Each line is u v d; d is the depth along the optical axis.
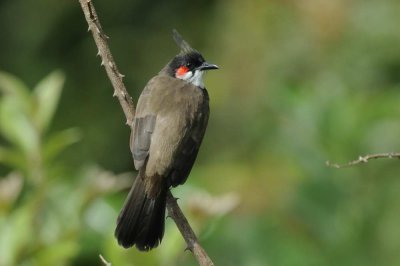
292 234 12.32
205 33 21.02
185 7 21.53
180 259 11.78
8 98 10.04
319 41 17.50
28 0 21.38
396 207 11.91
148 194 8.95
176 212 8.50
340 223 11.55
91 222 10.52
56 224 9.79
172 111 9.48
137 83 21.08
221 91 19.00
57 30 21.25
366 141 11.87
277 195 15.98
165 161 9.11
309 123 11.80
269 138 17.31
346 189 11.62
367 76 16.73
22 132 9.96
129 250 9.27
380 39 16.94
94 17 8.78
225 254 12.44
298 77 17.72
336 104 11.89
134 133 9.32
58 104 20.89
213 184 16.28
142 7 21.61
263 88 18.38
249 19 18.88
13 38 21.25
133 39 21.38
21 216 9.38
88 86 21.16
